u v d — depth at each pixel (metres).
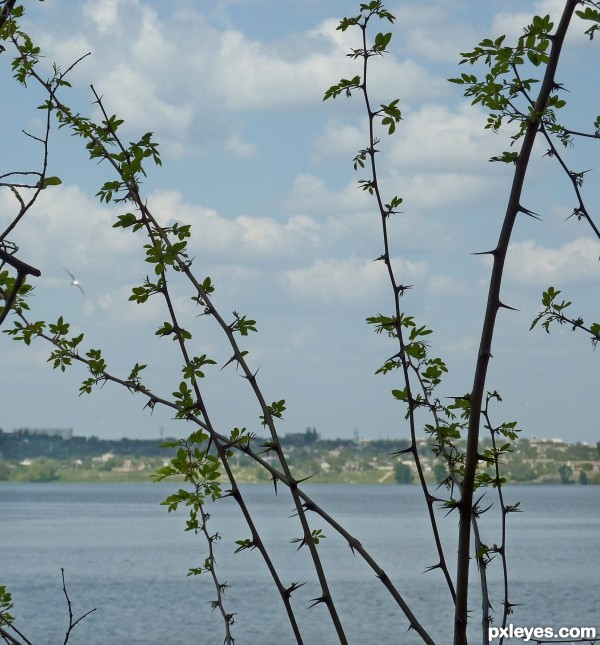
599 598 59.66
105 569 84.25
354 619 53.66
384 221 5.62
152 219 5.57
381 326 5.66
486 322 4.86
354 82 5.57
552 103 5.20
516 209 4.93
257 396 5.47
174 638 48.50
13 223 3.87
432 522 4.99
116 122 5.75
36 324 5.69
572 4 5.04
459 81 5.54
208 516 6.92
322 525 144.62
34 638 48.12
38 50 5.76
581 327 5.58
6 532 142.38
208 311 5.53
